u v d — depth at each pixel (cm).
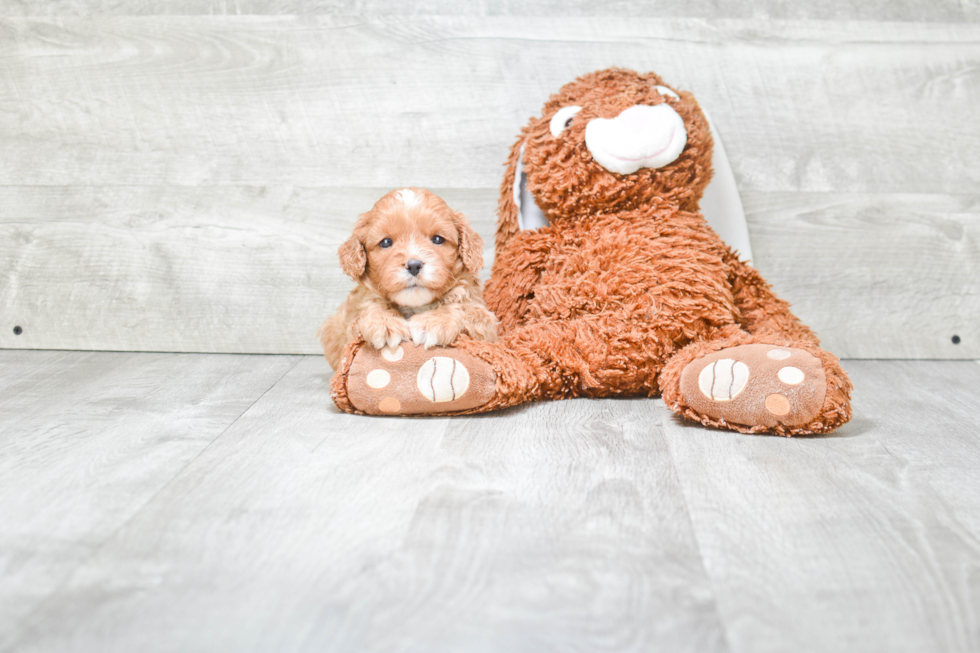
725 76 180
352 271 132
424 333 131
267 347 189
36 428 127
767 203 184
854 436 125
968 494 101
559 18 179
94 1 179
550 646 67
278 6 179
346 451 116
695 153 150
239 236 186
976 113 181
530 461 112
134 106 183
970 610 73
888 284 187
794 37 179
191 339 190
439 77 181
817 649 67
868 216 184
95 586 77
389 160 184
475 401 132
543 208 157
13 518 93
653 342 141
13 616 72
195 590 76
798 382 121
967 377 171
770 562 82
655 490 101
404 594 76
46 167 185
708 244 150
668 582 78
